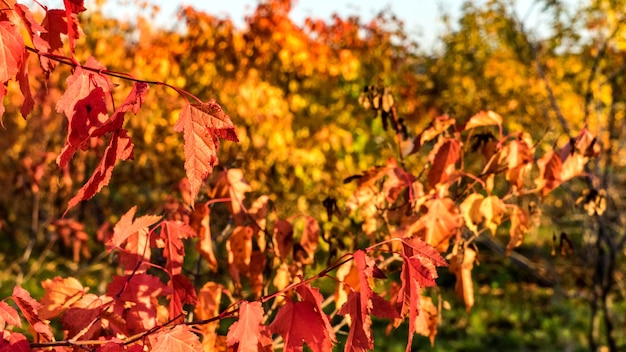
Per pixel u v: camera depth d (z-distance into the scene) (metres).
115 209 6.43
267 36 7.36
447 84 10.77
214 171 2.50
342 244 2.16
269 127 6.47
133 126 5.90
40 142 6.21
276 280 2.02
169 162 5.99
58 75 6.01
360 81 8.22
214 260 2.02
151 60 6.91
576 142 2.06
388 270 2.09
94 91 1.05
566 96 8.19
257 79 6.80
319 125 7.57
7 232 8.12
